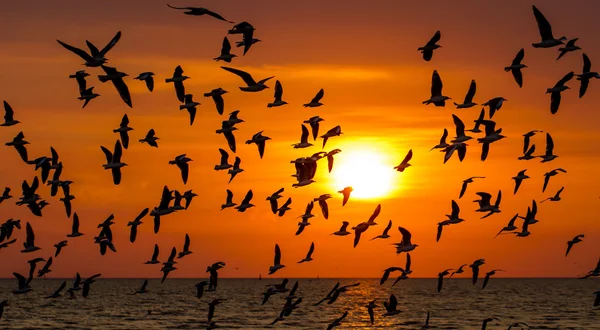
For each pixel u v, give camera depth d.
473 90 45.62
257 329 108.25
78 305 158.25
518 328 109.50
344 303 172.75
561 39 41.06
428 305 165.00
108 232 51.81
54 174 50.97
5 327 110.69
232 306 157.88
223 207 53.38
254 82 43.81
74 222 51.72
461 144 46.81
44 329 108.50
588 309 149.00
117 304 163.25
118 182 48.22
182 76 45.50
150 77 44.38
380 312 140.50
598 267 51.12
